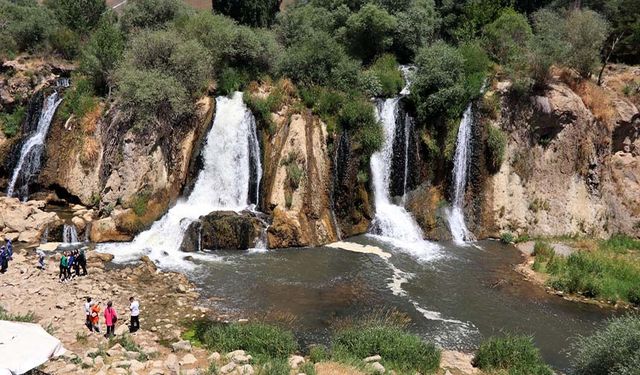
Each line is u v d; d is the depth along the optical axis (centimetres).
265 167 3969
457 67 4234
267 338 2253
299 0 6419
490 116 4153
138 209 3694
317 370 1962
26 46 5500
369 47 5066
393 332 2350
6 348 1398
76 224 3544
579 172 4166
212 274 3108
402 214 4019
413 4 5309
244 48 4522
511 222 4028
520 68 4269
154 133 3925
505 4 5603
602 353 2017
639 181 4272
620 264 3353
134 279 2962
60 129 4272
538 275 3281
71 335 2294
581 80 4362
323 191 3903
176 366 1936
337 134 4022
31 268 2992
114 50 4575
